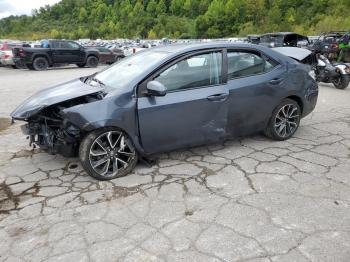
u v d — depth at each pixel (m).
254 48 4.64
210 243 2.77
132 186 3.76
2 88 10.99
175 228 2.99
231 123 4.44
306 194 3.51
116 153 3.91
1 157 4.73
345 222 3.02
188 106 4.04
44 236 2.93
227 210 3.24
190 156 4.54
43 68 18.05
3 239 2.91
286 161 4.34
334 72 9.81
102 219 3.16
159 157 4.52
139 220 3.12
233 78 4.41
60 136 3.88
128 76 4.13
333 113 6.87
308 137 5.27
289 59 5.04
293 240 2.79
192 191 3.62
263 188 3.65
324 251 2.66
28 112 3.79
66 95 3.94
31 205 3.44
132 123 3.85
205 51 4.25
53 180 3.97
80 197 3.56
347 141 5.09
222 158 4.46
